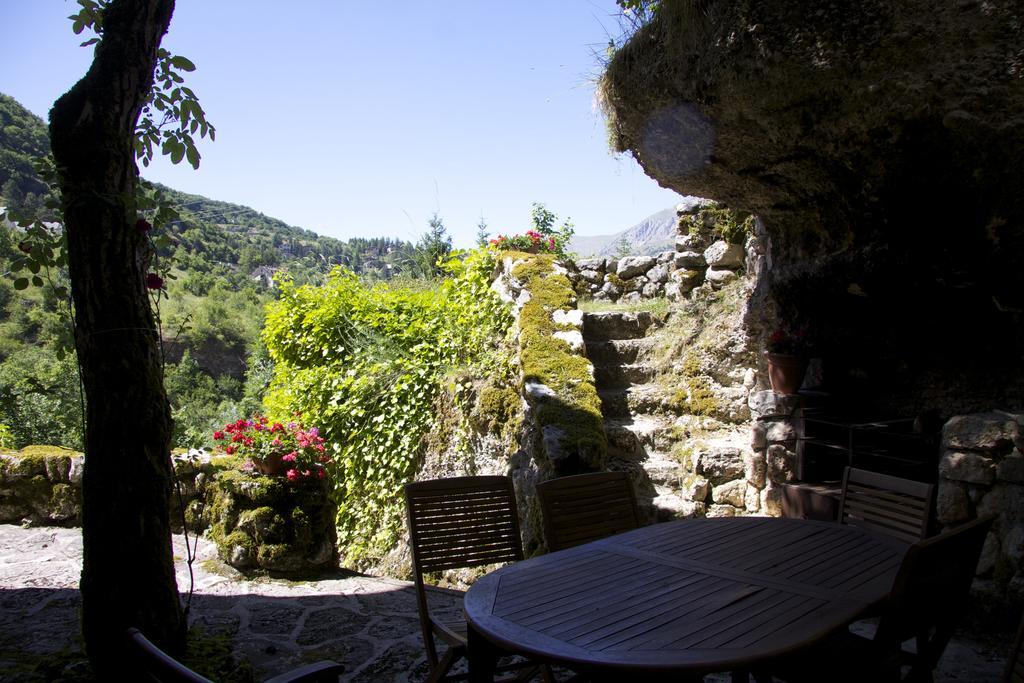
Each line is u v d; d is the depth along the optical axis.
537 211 9.24
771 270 5.18
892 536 2.52
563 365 5.40
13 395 3.79
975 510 3.42
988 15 3.01
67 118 2.51
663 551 2.41
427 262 9.62
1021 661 1.66
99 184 2.53
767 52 3.38
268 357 12.67
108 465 2.62
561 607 1.90
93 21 2.83
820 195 4.32
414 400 6.66
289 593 4.21
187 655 3.00
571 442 4.54
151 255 2.74
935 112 3.21
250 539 4.51
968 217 3.52
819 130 3.73
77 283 2.58
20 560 4.59
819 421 4.37
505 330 6.33
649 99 4.09
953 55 3.09
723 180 4.59
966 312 3.91
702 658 1.55
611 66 4.32
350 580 4.52
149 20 2.63
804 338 4.99
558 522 2.89
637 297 7.66
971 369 4.07
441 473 6.30
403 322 7.43
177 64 2.91
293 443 4.69
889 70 3.22
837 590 1.98
